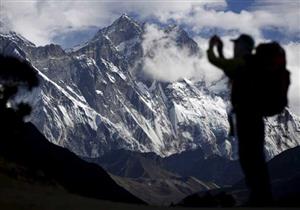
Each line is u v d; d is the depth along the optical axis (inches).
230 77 631.2
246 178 637.3
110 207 682.2
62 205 695.1
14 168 1631.4
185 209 661.3
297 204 659.4
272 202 633.6
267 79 611.8
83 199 787.4
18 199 750.5
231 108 636.1
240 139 629.9
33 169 1940.2
